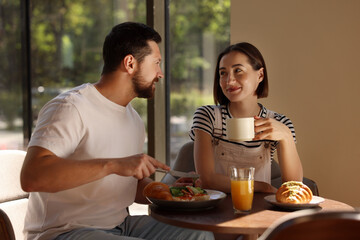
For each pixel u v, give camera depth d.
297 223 0.79
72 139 1.63
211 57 3.02
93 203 1.71
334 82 2.57
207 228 1.34
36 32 3.56
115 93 1.81
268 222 1.36
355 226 0.77
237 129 1.76
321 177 2.61
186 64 3.12
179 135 3.17
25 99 3.60
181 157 2.42
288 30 2.65
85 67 3.46
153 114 3.12
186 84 3.13
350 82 2.54
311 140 2.63
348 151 2.55
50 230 1.64
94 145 1.71
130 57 1.81
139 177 1.56
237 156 2.12
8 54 3.61
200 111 2.18
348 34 2.53
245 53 2.10
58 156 1.58
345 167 2.56
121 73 1.81
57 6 3.50
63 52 3.51
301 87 2.63
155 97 3.12
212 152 2.11
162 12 3.12
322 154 2.61
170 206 1.54
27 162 1.55
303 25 2.62
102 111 1.76
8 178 1.91
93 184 1.71
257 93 2.20
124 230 1.83
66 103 1.67
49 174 1.51
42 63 3.56
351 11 2.52
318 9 2.58
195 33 3.07
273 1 2.68
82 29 3.45
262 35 2.71
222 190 1.99
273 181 2.35
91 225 1.69
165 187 1.61
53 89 3.55
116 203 1.79
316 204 1.52
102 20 3.39
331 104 2.58
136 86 1.84
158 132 3.15
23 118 3.60
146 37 1.85
